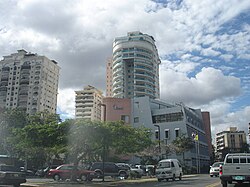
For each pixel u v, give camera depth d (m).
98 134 22.81
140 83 111.94
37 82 108.69
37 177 39.53
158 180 28.44
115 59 117.12
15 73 111.12
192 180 26.91
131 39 115.62
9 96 109.62
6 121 44.81
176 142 61.88
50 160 51.53
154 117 75.94
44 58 111.00
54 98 117.88
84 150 25.03
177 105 83.62
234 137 168.38
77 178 27.31
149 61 115.00
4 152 42.62
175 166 28.69
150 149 54.34
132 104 78.00
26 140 22.98
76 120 22.70
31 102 107.50
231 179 16.30
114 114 76.50
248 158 17.22
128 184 23.23
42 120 44.50
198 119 86.69
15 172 19.77
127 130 25.17
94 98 139.88
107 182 25.75
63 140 22.08
